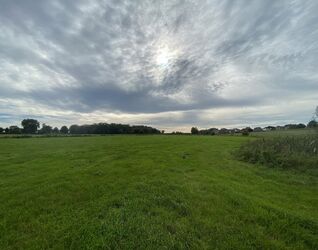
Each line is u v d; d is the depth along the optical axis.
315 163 12.19
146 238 4.91
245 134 59.75
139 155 18.19
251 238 5.11
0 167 13.24
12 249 4.71
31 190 8.51
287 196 8.13
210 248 4.68
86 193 8.05
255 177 10.82
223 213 6.31
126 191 8.04
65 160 15.72
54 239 5.02
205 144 29.33
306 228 5.62
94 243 4.69
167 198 7.23
